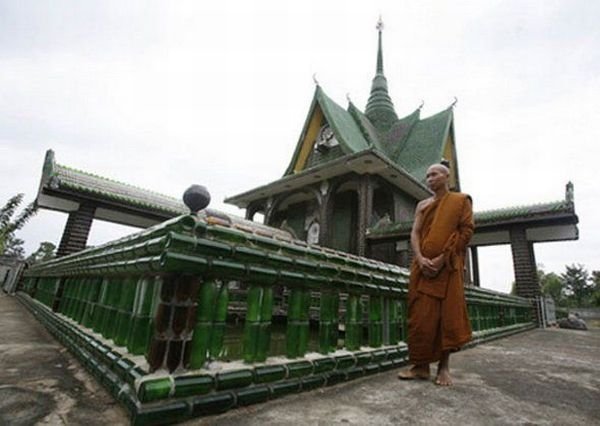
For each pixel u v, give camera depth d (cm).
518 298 843
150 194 1275
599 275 3994
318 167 1162
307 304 223
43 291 636
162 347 148
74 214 1019
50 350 294
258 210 1608
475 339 498
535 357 394
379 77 2112
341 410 171
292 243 218
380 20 2355
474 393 216
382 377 259
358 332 269
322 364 218
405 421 159
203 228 164
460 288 244
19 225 2084
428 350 242
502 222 1032
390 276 317
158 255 159
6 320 522
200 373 154
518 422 165
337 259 251
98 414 146
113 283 240
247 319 190
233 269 172
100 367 196
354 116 1784
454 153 1791
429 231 257
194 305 160
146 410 132
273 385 185
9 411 146
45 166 1059
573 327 1054
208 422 146
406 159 1600
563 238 1027
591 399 212
